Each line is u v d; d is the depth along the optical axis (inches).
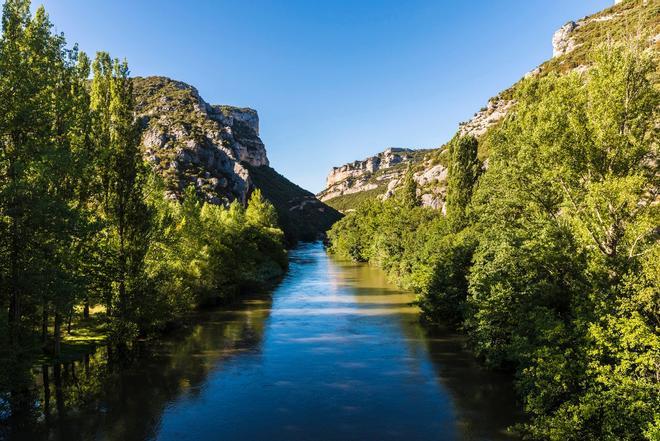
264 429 875.4
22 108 914.1
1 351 827.4
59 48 1173.7
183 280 1903.3
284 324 1770.4
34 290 911.7
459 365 1239.5
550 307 925.2
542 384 739.4
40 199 902.4
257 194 4057.6
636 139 940.6
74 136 1213.1
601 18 6013.8
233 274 2559.1
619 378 590.9
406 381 1123.3
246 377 1167.6
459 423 885.8
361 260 4862.2
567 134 1000.9
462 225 2314.2
